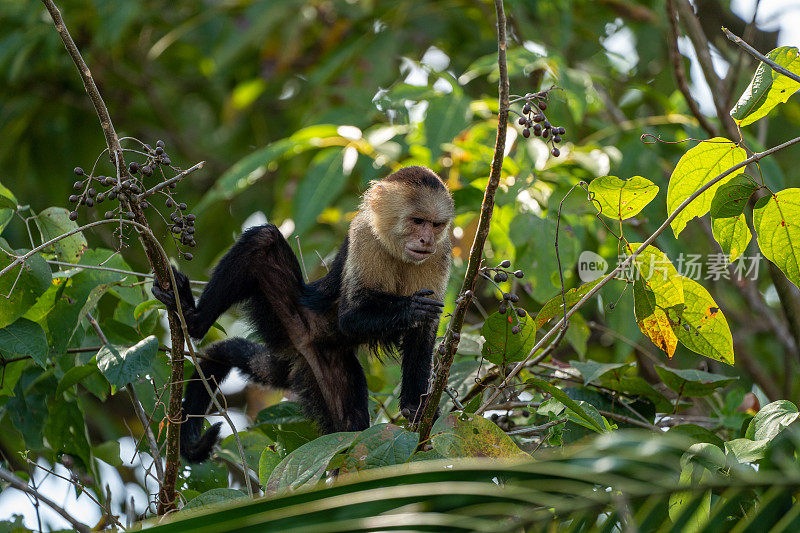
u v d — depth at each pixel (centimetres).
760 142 1292
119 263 1003
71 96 1822
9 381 928
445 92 1259
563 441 848
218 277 981
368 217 1018
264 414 1024
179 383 789
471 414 704
